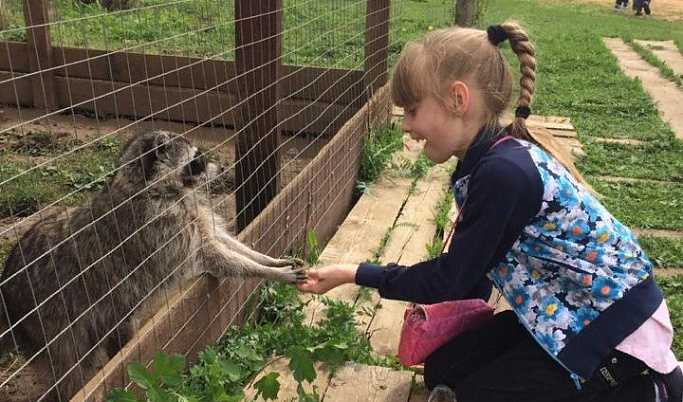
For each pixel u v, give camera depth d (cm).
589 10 2117
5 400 325
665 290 432
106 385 252
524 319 246
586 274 237
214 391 274
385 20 647
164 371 253
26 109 736
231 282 347
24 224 472
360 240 459
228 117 695
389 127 688
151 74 704
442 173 582
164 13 712
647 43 1439
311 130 670
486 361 275
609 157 702
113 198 338
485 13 1348
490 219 231
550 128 779
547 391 251
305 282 286
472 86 236
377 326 363
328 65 667
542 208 232
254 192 403
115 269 334
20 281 322
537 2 2203
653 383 239
